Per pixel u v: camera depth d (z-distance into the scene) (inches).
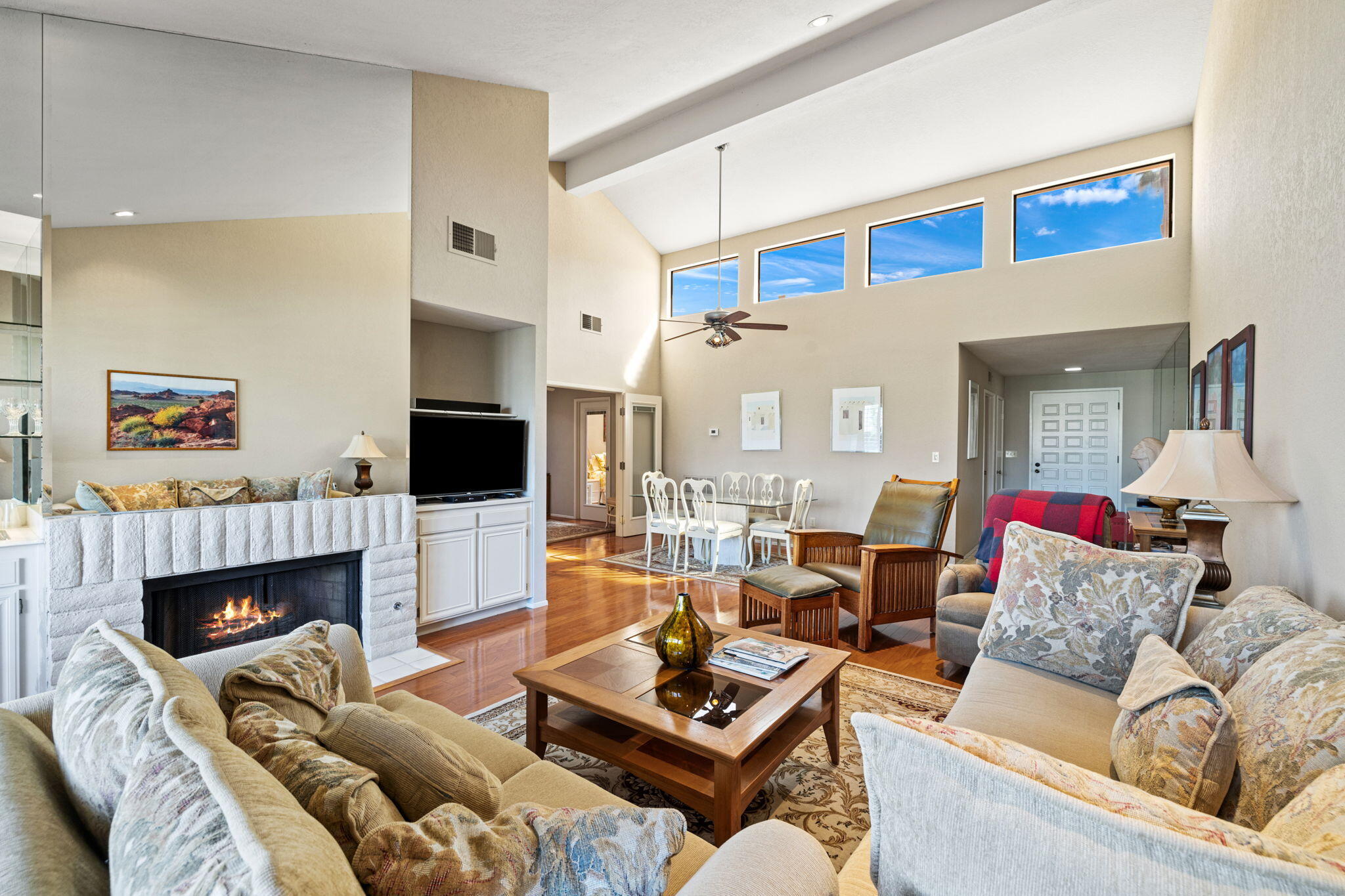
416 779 37.5
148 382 107.0
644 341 305.0
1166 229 197.3
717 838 64.1
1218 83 135.9
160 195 110.1
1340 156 64.9
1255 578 102.6
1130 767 48.4
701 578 212.8
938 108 192.5
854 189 241.1
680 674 81.8
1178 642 75.9
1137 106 182.1
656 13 134.0
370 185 137.7
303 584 123.5
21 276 98.9
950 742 28.5
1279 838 29.7
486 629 153.6
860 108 197.5
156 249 108.8
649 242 308.2
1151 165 198.7
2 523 97.3
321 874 23.2
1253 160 104.0
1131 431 306.8
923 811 28.8
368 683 68.8
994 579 120.3
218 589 112.6
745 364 287.6
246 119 120.5
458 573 153.1
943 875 28.2
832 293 260.8
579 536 304.3
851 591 146.4
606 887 31.0
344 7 113.1
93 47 106.7
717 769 63.7
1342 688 39.2
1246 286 109.5
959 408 230.7
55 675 93.4
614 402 330.6
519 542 169.5
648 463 307.6
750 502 224.7
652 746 75.1
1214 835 23.7
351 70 135.4
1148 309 195.8
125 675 38.8
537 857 31.9
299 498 124.6
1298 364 79.3
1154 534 148.9
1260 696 46.9
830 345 261.4
